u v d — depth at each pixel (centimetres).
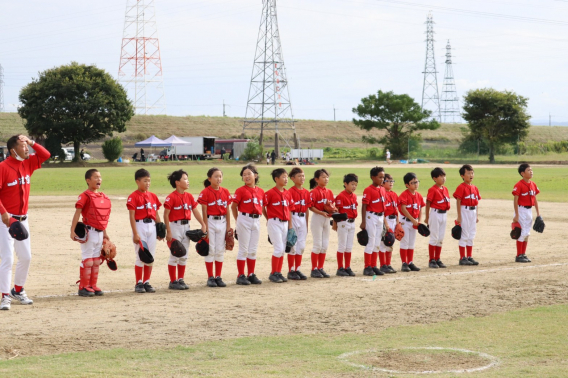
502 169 4994
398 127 7381
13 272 1049
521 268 1086
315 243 1030
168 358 564
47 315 740
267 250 1340
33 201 2339
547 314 729
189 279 1027
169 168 5250
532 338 625
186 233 926
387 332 655
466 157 6744
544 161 6394
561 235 1538
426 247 1399
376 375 513
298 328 677
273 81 7550
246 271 1106
